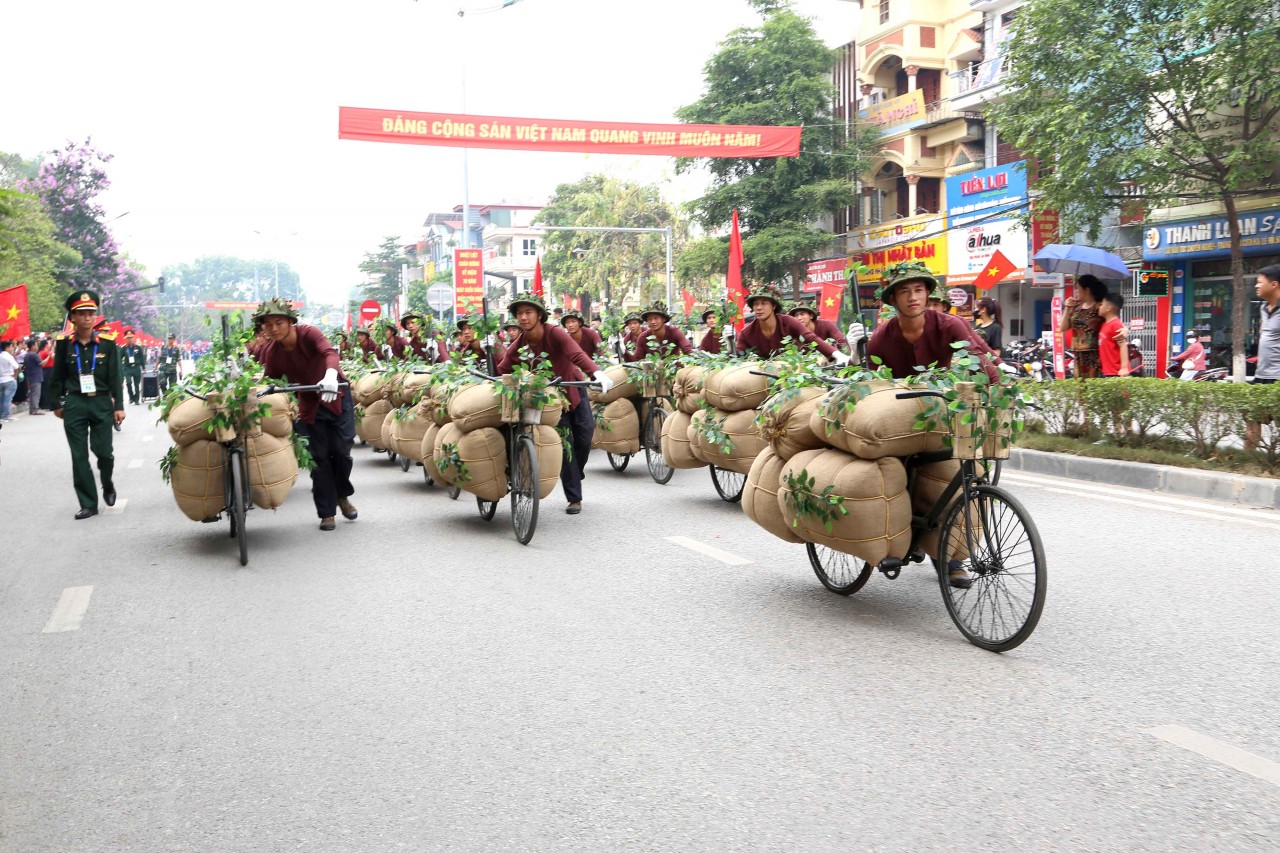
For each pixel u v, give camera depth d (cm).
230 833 321
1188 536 711
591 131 1873
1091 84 1750
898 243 3216
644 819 322
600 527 814
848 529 517
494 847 307
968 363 483
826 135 3441
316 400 818
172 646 522
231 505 756
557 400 770
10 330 2239
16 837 322
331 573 676
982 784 339
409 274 10606
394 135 1777
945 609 556
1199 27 1591
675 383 914
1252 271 2053
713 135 1941
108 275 5309
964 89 2947
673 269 4875
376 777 359
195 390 758
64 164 4984
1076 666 452
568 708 419
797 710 409
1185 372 1898
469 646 506
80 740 400
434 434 877
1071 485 946
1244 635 490
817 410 536
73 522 912
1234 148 1672
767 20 3506
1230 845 296
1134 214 1891
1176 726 383
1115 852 294
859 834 308
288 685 457
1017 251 2650
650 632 522
